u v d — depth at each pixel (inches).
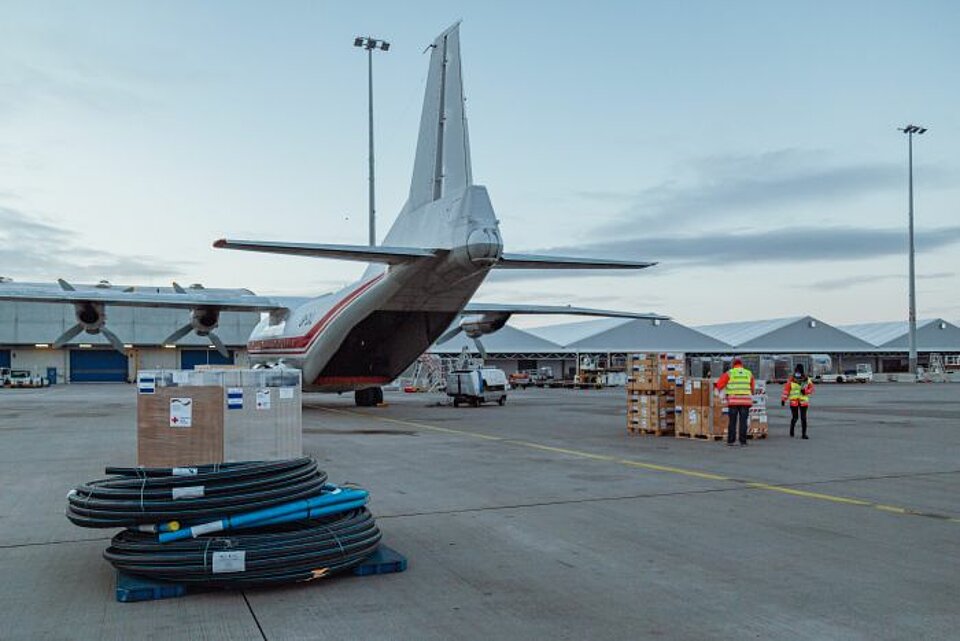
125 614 214.8
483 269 790.5
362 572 250.5
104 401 1423.5
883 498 385.4
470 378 1170.0
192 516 241.0
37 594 233.5
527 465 505.7
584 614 212.8
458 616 211.8
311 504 254.4
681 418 693.3
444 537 302.2
